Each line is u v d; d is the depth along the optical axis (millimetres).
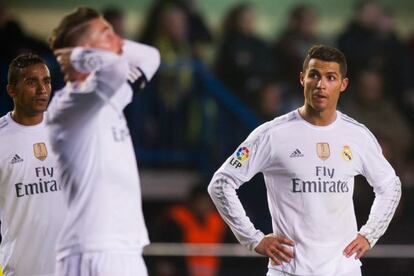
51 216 20781
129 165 20266
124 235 19953
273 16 41719
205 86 40156
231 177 19203
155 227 36906
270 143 19125
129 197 20188
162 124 39938
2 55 39594
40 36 40781
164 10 40469
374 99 41094
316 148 19094
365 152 19375
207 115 40188
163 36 40344
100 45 20516
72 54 20391
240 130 40312
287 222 19031
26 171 20734
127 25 41000
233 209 19172
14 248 20828
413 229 38938
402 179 40125
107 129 20141
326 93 18797
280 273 18969
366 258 36969
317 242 18891
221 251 35656
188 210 37062
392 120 40969
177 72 40062
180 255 35562
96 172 19953
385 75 41250
